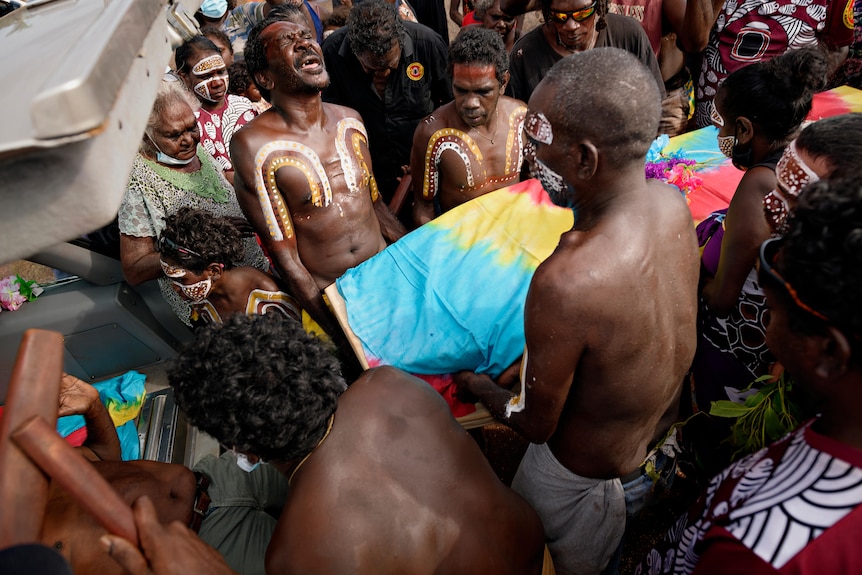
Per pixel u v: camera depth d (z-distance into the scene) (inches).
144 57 30.0
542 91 53.4
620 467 66.3
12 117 21.6
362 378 60.1
